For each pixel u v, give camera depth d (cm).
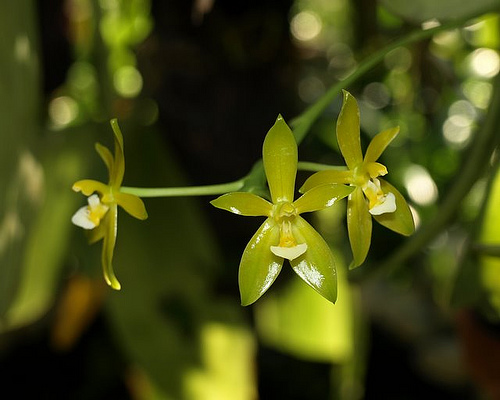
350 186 32
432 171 65
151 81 52
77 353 85
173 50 50
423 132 66
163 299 56
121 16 58
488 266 44
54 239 51
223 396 57
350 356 58
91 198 34
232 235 55
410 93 64
